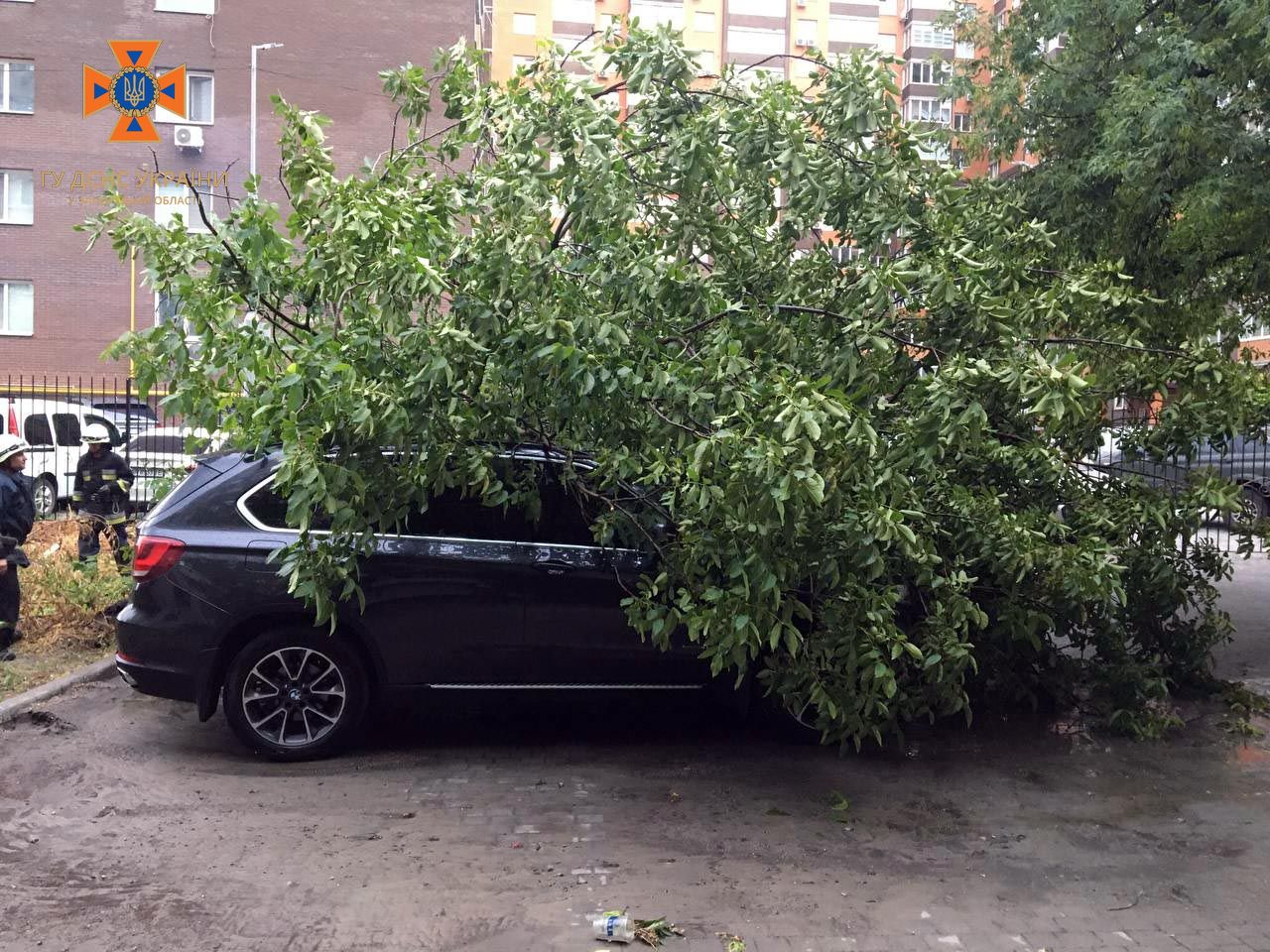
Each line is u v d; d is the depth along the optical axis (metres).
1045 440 6.44
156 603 5.92
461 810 5.32
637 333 5.34
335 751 6.17
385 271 4.94
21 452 8.50
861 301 5.47
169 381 5.87
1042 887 4.53
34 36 29.03
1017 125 9.89
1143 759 6.36
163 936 3.97
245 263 5.35
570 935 4.00
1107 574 5.89
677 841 4.96
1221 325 10.54
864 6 52.03
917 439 4.87
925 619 5.67
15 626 8.29
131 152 29.42
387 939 3.96
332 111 30.41
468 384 5.01
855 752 6.43
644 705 7.28
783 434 4.25
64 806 5.26
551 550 6.19
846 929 4.09
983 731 6.89
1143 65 8.80
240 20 29.86
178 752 6.18
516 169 5.45
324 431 4.81
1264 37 8.14
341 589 5.93
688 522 5.06
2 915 4.11
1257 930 4.14
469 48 6.27
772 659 5.54
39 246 29.23
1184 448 6.86
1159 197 8.65
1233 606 11.48
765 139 5.75
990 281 5.95
